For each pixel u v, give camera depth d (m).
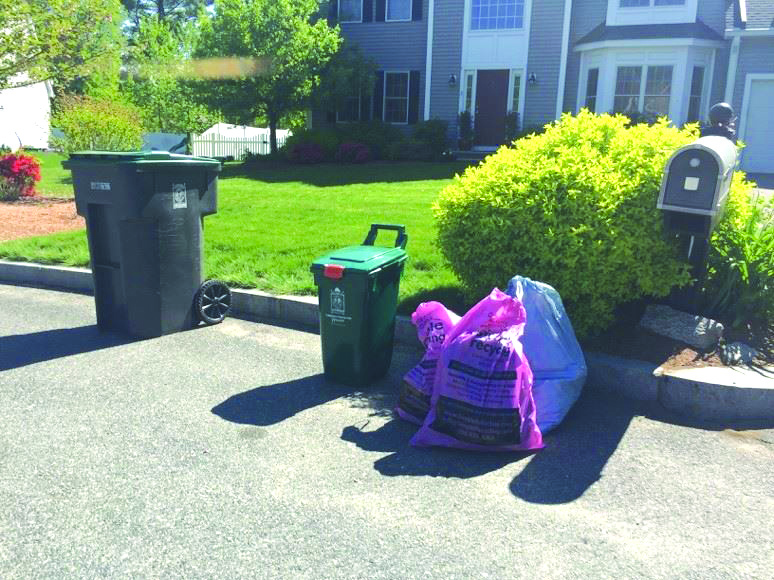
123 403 4.48
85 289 7.59
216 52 18.06
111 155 5.57
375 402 4.55
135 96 25.84
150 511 3.23
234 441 3.95
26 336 5.94
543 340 4.32
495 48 19.67
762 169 17.88
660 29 17.72
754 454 3.85
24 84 14.17
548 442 3.98
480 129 20.36
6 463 3.67
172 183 5.76
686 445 3.95
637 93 17.98
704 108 17.98
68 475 3.55
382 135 19.53
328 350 4.81
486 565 2.85
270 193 12.98
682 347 4.93
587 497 3.39
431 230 8.95
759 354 4.84
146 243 5.70
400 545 2.98
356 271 4.55
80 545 2.96
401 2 20.56
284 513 3.22
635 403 4.55
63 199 13.70
